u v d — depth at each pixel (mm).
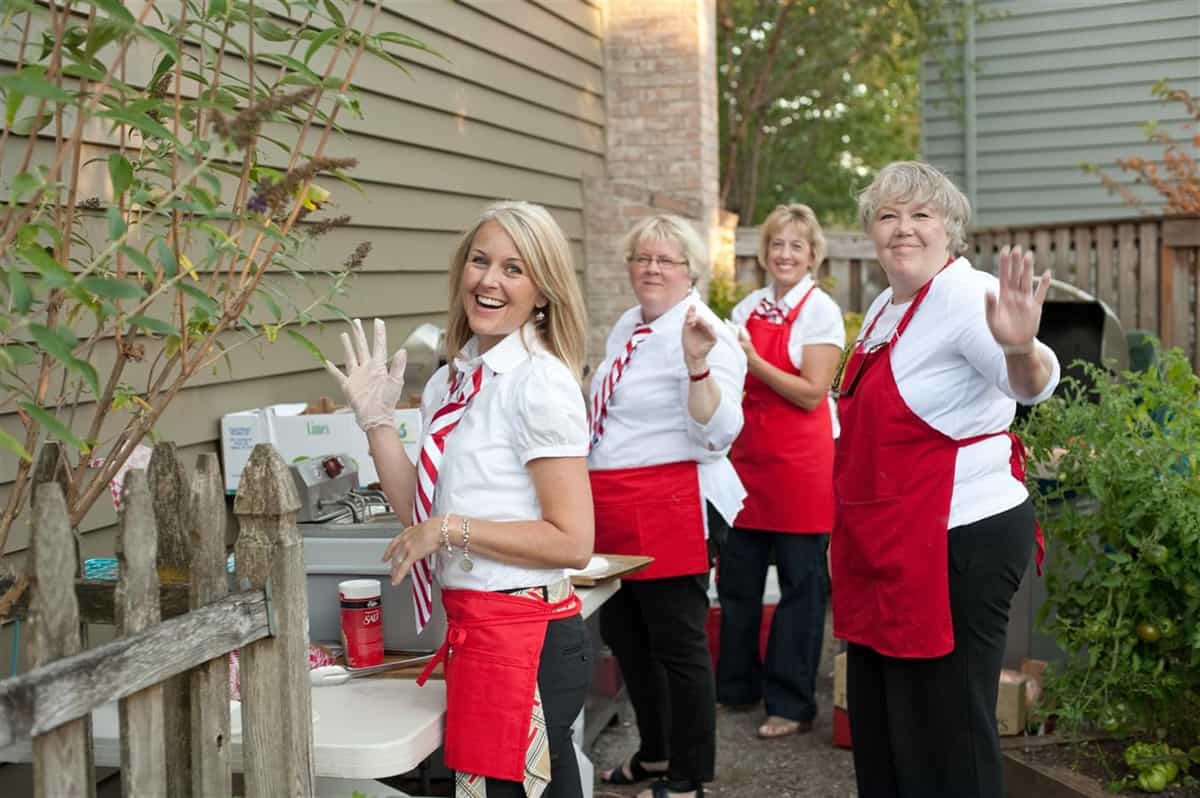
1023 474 3049
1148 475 3760
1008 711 4156
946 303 2898
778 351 4703
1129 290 8266
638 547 3695
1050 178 10914
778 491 4723
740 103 16047
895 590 2979
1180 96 9367
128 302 3221
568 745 2656
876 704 3205
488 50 6266
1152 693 3805
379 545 3078
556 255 2602
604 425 3764
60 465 2393
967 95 11133
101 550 3275
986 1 11070
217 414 3842
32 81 1866
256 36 3957
